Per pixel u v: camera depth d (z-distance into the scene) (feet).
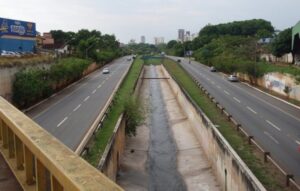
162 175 101.60
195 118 136.56
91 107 144.56
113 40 573.33
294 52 243.81
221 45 382.42
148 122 160.04
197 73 310.04
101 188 10.46
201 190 90.12
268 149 88.84
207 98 164.76
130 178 96.68
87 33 451.53
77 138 96.68
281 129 109.70
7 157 23.18
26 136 17.01
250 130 108.58
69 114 131.03
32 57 181.47
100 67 363.15
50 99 167.84
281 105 152.25
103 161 70.38
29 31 265.34
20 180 19.52
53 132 104.47
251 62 230.48
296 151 87.04
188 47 621.31
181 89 190.80
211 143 102.78
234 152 76.13
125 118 126.93
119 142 105.50
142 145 127.65
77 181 11.07
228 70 288.71
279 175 66.28
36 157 16.07
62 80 202.80
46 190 16.48
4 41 240.32
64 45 404.36
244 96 179.32
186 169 104.99
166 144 129.80
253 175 62.08
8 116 21.59
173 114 176.96
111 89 198.80
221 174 88.02
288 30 268.21
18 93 141.08
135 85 220.84
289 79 170.30
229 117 112.27
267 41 346.54
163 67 383.65
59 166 12.60
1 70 132.16
